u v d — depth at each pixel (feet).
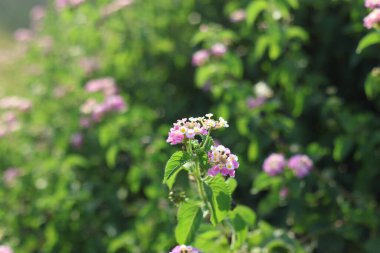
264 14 2.93
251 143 2.80
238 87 2.81
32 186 3.27
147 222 2.80
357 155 2.74
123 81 3.85
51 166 3.24
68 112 3.79
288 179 2.48
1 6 10.28
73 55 4.16
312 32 3.19
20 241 3.05
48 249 2.97
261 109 2.76
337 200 2.60
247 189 2.97
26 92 4.86
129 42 3.76
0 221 3.12
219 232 2.10
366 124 2.72
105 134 2.95
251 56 3.18
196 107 3.54
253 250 2.29
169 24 3.84
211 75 2.89
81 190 3.06
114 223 3.02
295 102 2.92
